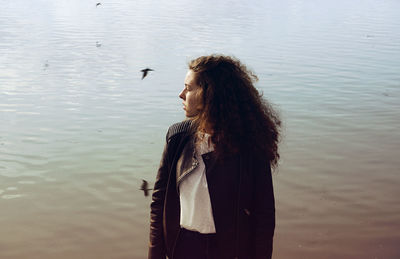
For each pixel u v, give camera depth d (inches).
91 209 202.7
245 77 88.7
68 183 227.0
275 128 89.4
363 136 294.2
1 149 269.9
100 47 626.5
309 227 186.5
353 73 488.4
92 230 186.5
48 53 581.3
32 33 745.6
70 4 1291.8
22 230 186.2
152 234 89.0
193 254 85.3
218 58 88.3
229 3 1400.1
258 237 86.4
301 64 532.1
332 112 345.7
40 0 1395.2
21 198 212.1
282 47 645.3
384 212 198.4
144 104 370.6
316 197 211.5
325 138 288.7
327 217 194.2
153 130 308.5
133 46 636.7
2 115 339.3
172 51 602.5
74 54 577.6
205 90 85.6
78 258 168.6
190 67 89.0
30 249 174.1
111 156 260.7
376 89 421.4
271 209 86.4
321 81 450.3
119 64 522.3
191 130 86.3
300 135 293.0
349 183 225.9
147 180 230.7
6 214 198.1
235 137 83.4
